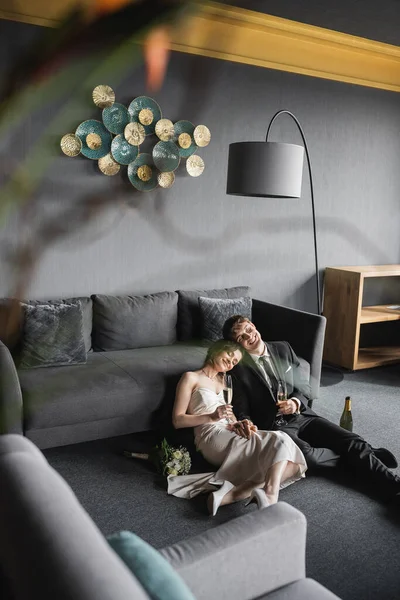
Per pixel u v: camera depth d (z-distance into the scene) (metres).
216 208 3.94
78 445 2.82
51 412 2.54
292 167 3.09
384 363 4.34
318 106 4.26
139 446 2.83
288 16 3.52
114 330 3.35
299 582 1.23
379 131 4.62
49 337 2.88
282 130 4.12
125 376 2.83
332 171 4.43
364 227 4.69
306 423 2.71
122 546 0.91
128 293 3.66
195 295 3.74
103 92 3.31
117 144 3.43
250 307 3.80
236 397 2.67
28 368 2.80
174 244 3.80
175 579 0.84
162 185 3.66
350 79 4.35
